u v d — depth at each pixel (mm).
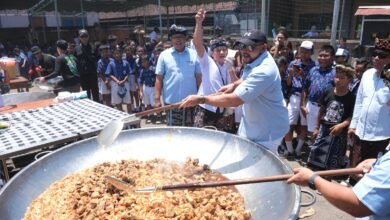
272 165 1942
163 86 3756
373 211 1093
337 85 3275
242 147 2275
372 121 2822
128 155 2439
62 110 3486
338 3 4465
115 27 16844
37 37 15547
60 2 13430
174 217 1699
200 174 2148
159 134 2586
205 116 3607
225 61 3777
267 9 9211
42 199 1858
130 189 1823
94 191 1937
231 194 1943
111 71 6188
